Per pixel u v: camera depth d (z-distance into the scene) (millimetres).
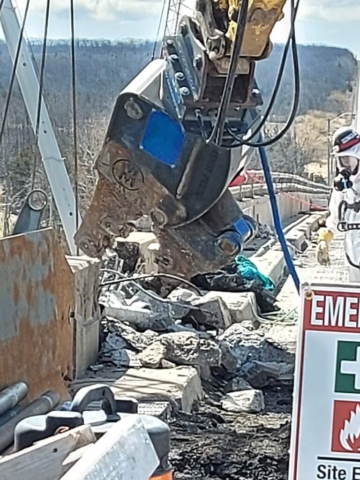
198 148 6453
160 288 8773
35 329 4387
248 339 8719
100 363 6953
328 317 2930
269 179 7086
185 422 5965
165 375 6691
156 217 6844
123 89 6633
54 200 8148
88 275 6820
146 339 7480
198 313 8984
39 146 8250
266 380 7484
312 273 14438
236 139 5391
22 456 2244
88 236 7223
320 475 2941
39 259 4465
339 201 7500
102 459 1998
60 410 2689
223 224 7016
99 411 2633
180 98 6180
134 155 6613
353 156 7348
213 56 5613
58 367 4684
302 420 2945
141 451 2168
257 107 6129
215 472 5160
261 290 11039
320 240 14875
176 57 6289
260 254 15711
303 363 2945
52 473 2199
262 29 5250
